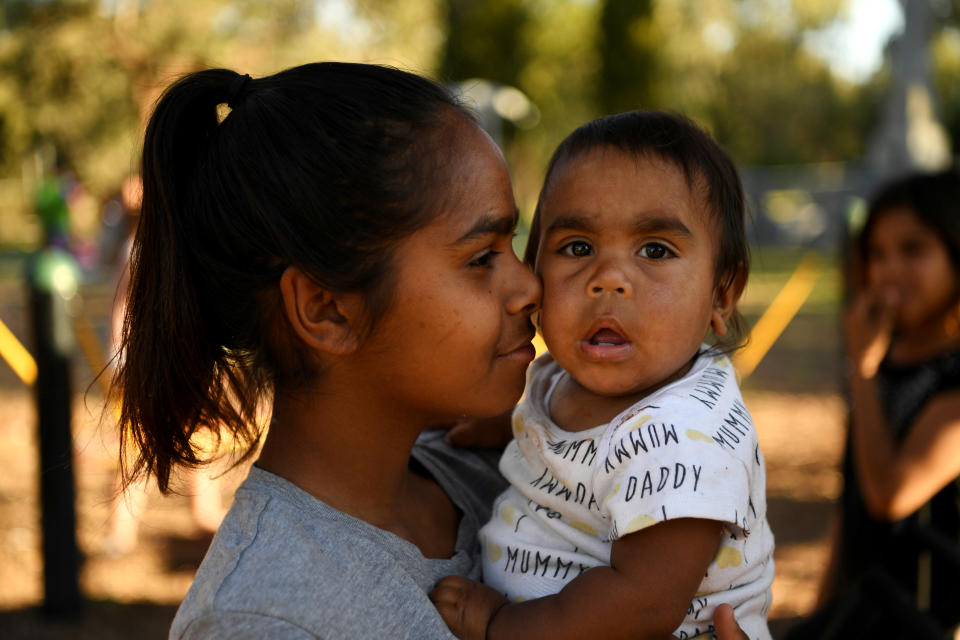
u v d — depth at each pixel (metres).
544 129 26.14
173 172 1.19
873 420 2.42
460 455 1.52
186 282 1.18
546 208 1.40
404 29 17.08
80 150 16.80
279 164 1.11
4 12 16.69
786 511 5.09
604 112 22.62
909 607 2.02
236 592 1.00
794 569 4.28
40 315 3.70
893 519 2.35
